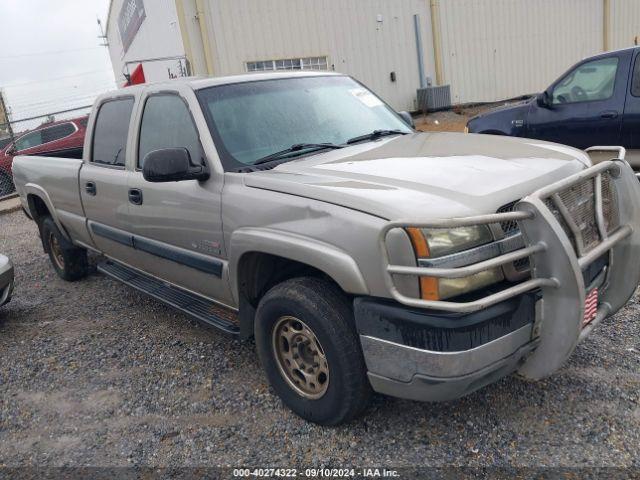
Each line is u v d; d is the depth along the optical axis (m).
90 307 5.43
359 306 2.61
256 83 3.93
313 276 3.04
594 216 2.79
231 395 3.53
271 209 2.97
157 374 3.91
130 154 4.19
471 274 2.31
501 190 2.66
